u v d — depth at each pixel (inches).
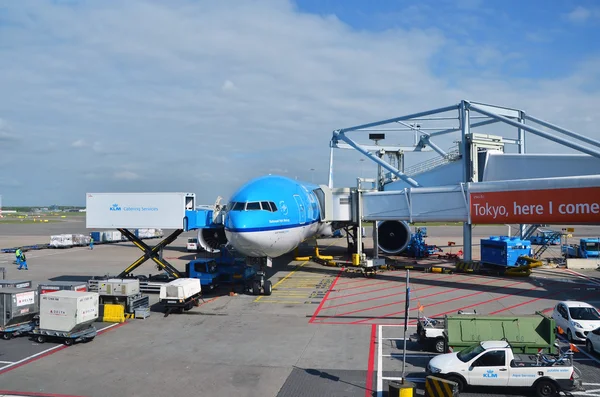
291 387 604.1
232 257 1314.0
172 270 1256.2
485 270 1493.6
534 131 1282.0
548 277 1438.2
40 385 614.5
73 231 3954.2
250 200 1079.6
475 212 1206.3
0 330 825.5
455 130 2095.2
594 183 1012.5
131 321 944.3
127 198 1229.7
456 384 537.3
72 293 829.2
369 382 620.4
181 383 619.2
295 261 1814.7
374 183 2250.2
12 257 2073.1
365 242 2485.2
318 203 1480.1
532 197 1103.0
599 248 1743.4
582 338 775.7
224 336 832.9
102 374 652.7
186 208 1256.2
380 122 1675.7
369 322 924.0
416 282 1360.7
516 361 599.5
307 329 876.0
